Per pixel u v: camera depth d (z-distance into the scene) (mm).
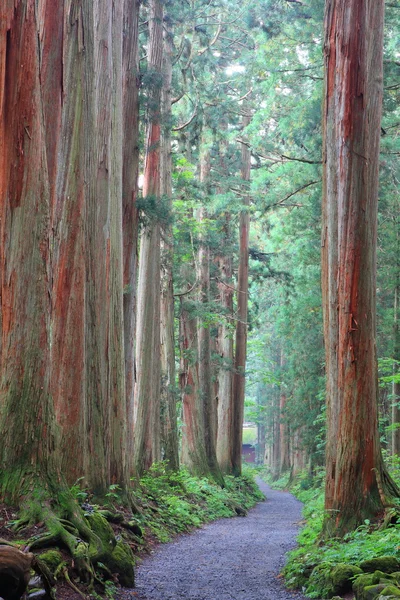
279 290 37188
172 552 12242
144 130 20984
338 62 11148
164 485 19438
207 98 23250
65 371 10914
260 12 20875
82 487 10914
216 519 21531
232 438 33844
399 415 22953
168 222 17000
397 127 22891
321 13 19828
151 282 19875
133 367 16625
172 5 19188
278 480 52844
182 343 27312
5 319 8133
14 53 8086
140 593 8000
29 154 8180
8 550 5074
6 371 8109
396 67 18516
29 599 5820
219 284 34188
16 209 8148
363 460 10531
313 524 14156
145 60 21781
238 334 33781
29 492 7836
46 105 10508
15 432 8016
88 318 11891
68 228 11031
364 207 10891
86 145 11289
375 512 10320
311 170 22406
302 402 34781
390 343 24281
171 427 22938
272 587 8953
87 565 7219
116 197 13594
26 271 8141
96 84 12758
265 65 21703
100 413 11852
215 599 8000
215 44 28734
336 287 11047
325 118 11477
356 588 7137
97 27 13086
